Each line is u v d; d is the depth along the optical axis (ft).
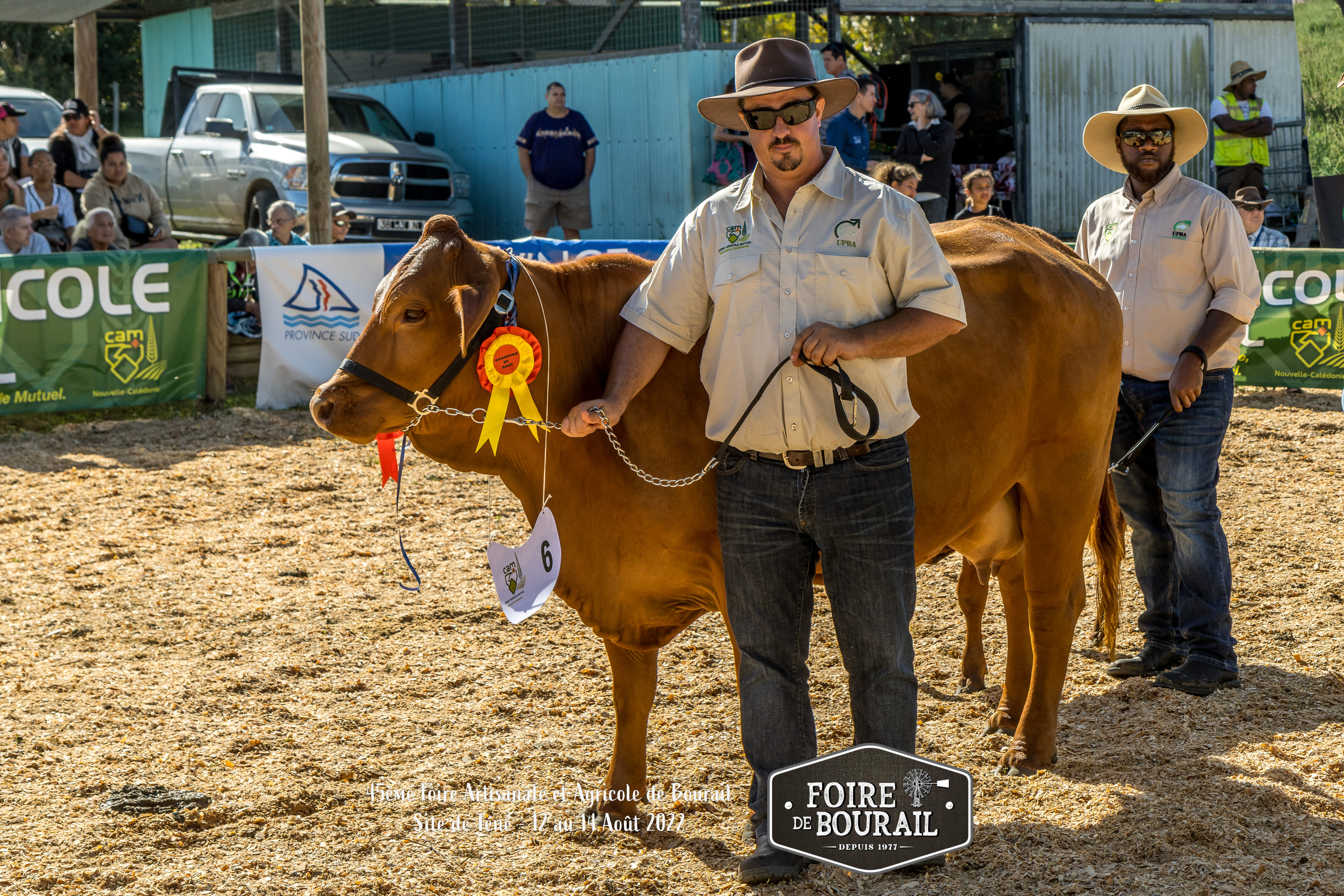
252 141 51.52
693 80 49.70
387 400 11.59
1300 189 58.03
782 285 10.55
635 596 12.22
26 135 57.82
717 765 14.51
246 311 37.76
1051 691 14.10
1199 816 12.21
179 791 13.71
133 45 110.32
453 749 14.98
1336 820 12.15
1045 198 55.83
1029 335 13.62
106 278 34.01
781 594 11.14
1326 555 21.67
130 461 30.48
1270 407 34.32
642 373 11.46
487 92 57.67
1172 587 16.99
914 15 52.75
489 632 19.12
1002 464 13.52
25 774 14.23
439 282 11.55
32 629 19.36
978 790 13.56
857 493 10.68
